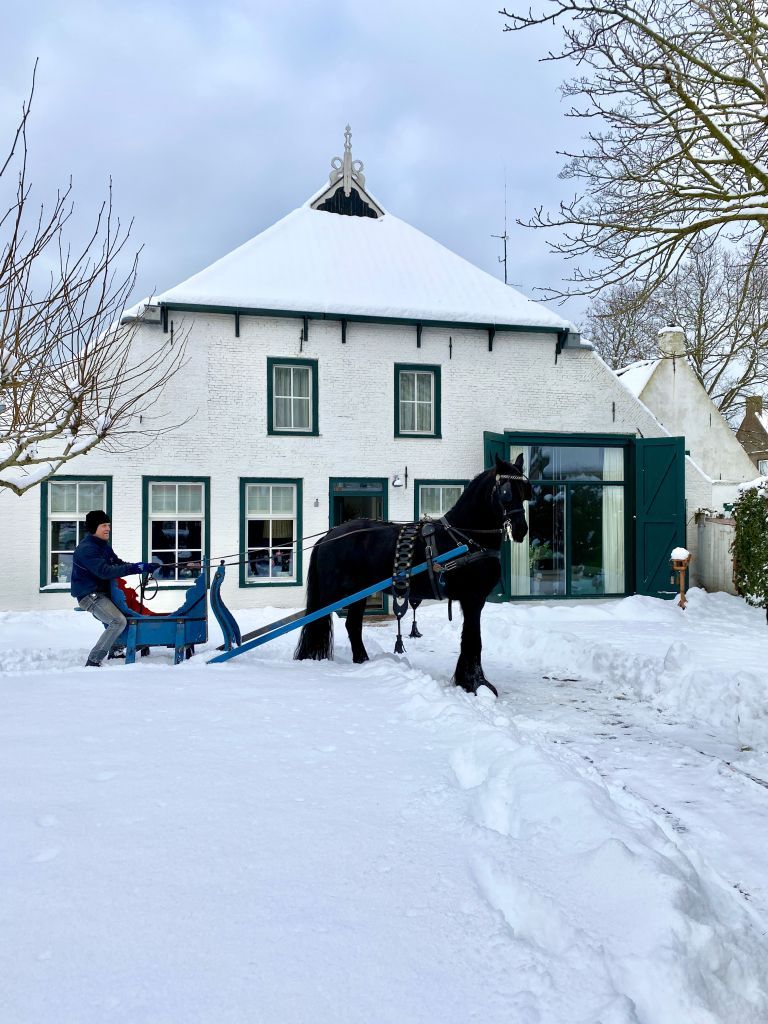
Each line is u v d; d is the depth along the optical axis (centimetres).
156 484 1416
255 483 1467
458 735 492
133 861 302
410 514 1548
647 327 2553
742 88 680
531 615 1430
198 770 411
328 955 241
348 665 781
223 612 805
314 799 376
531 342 1639
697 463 2242
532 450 1650
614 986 230
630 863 296
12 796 366
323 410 1504
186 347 1427
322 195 1745
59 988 221
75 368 845
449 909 272
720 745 596
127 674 680
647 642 1116
